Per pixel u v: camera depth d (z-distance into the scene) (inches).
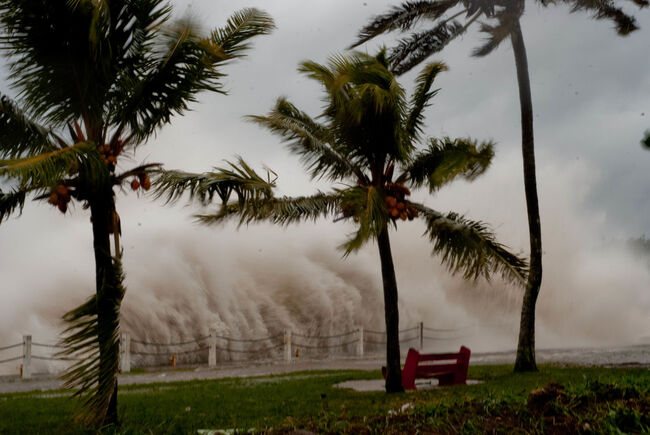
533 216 531.8
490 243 425.4
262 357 974.4
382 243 431.2
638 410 168.4
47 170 244.7
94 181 290.7
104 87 295.4
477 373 533.3
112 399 290.4
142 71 308.7
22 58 281.9
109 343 273.0
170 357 875.4
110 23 278.2
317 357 956.0
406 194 422.6
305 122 450.9
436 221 416.8
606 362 608.4
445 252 427.8
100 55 278.8
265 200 329.7
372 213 367.9
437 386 450.6
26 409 375.9
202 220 417.7
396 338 426.3
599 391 197.6
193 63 298.7
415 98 450.3
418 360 431.2
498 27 530.0
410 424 194.1
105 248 292.5
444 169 432.8
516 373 508.1
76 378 265.9
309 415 319.0
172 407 368.5
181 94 305.7
